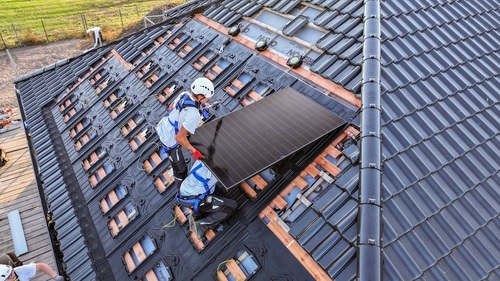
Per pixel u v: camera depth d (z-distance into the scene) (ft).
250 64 30.60
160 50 38.17
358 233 17.75
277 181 22.30
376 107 22.22
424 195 19.99
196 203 21.18
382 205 18.89
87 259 25.96
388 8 29.12
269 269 19.54
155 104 32.78
